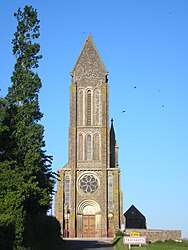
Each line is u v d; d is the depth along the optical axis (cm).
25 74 5341
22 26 5516
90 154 10975
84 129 11100
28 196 4431
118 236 9038
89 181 10819
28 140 4947
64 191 10738
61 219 10525
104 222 10538
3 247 3588
